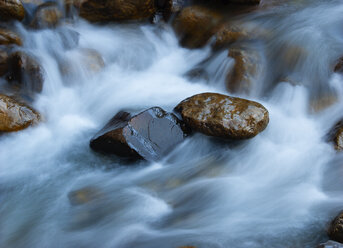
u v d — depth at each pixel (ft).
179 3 14.64
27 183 11.69
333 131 12.21
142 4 14.46
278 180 11.68
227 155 12.01
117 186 11.60
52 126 12.60
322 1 15.07
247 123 11.94
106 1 14.24
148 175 11.75
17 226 11.10
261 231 10.87
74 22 14.29
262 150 12.10
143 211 11.23
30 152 12.16
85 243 10.86
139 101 13.12
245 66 13.26
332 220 10.81
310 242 10.71
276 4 14.94
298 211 11.12
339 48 13.57
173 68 14.11
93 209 11.27
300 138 12.35
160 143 11.93
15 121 12.17
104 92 13.35
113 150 11.93
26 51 13.25
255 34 13.99
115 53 14.06
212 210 11.24
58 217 11.19
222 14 14.60
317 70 13.33
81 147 12.26
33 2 13.98
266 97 13.17
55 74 13.23
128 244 10.82
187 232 10.91
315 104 12.91
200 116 12.05
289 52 13.58
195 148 12.07
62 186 11.64
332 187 11.48
